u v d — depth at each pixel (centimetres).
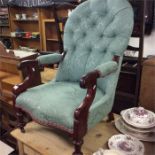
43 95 117
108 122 137
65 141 120
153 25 189
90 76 97
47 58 140
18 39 383
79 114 95
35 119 114
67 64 147
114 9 130
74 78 144
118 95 185
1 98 189
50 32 328
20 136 125
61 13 258
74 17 152
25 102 117
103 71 104
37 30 357
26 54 183
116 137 109
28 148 122
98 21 142
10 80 183
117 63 121
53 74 221
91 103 101
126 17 125
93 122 109
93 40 141
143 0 150
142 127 112
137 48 170
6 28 385
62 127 102
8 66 190
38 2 306
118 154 92
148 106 175
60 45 207
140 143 103
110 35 131
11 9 363
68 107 104
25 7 344
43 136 125
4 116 194
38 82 138
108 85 121
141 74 172
